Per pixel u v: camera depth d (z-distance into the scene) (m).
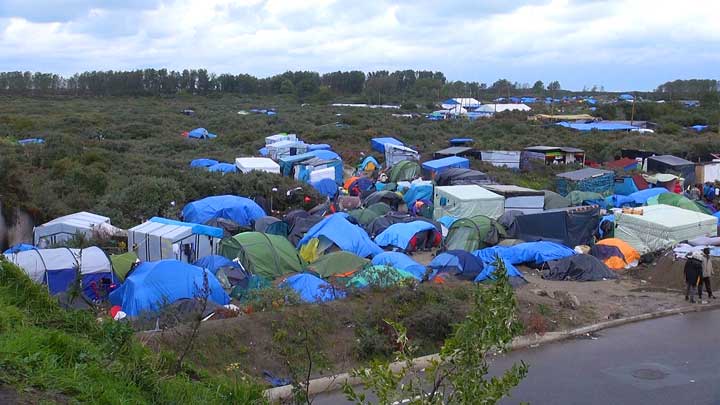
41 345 6.15
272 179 31.27
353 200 29.81
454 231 23.53
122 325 7.26
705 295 17.28
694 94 114.81
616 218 23.09
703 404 10.36
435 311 13.37
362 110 83.50
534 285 18.34
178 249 19.78
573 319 14.98
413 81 143.00
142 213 26.31
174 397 6.45
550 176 37.88
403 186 32.19
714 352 12.96
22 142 41.12
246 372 11.23
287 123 62.47
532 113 78.69
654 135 55.22
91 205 26.97
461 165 37.03
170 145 48.56
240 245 19.61
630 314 15.62
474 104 94.12
